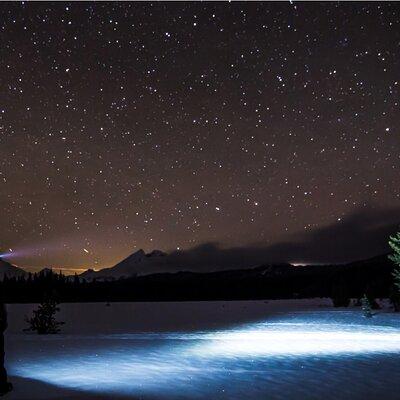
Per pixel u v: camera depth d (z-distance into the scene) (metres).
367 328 21.08
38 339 15.73
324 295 68.31
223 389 7.53
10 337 16.64
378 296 42.72
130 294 80.25
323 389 7.59
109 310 41.44
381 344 14.73
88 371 9.17
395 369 9.72
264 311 37.22
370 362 10.77
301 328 21.25
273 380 8.37
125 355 11.62
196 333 18.56
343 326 22.20
